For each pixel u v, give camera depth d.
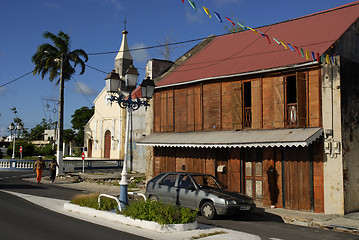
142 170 33.88
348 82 13.53
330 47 13.41
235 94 16.28
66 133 60.47
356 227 10.60
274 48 16.78
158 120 20.45
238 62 17.47
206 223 10.92
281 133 13.94
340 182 12.65
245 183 15.69
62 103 27.44
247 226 10.68
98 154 45.53
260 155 15.23
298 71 14.17
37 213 11.39
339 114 12.91
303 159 13.71
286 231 10.12
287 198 14.03
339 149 12.76
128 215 10.09
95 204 11.59
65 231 8.86
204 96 17.91
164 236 8.68
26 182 23.19
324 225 11.10
